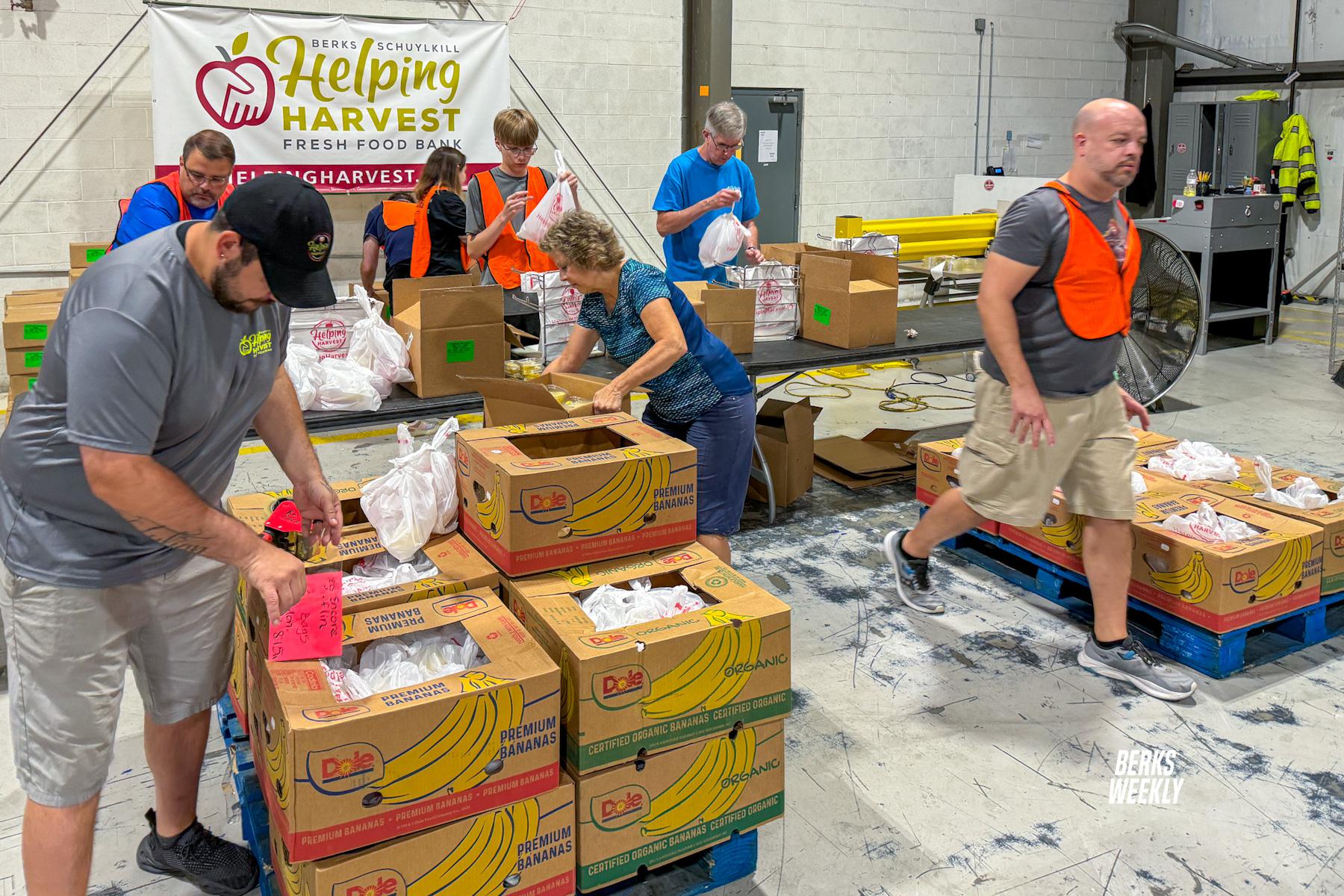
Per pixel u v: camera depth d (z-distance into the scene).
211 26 5.69
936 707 2.78
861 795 2.40
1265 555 2.88
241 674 2.20
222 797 2.39
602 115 7.13
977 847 2.22
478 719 1.67
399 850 1.65
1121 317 2.63
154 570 1.74
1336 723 2.70
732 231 4.29
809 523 4.12
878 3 8.04
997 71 8.77
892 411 5.81
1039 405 2.58
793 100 7.86
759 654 1.94
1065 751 2.57
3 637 2.83
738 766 1.97
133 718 2.74
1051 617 3.31
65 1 5.63
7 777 2.45
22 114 5.66
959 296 6.80
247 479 4.60
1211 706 2.77
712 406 2.84
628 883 2.00
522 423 2.52
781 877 2.12
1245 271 7.62
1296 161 8.98
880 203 8.45
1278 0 9.03
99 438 1.49
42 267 5.86
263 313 1.71
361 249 6.53
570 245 2.64
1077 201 2.53
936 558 3.78
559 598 1.97
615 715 1.80
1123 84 9.60
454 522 2.28
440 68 6.27
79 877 1.79
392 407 3.11
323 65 5.98
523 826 1.76
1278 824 2.29
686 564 2.15
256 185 1.48
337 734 1.56
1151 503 3.20
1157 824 2.29
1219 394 6.02
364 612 1.91
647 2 7.11
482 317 3.25
